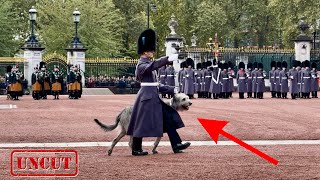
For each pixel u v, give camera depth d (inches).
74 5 2832.2
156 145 681.0
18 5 3107.8
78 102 1584.6
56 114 1192.8
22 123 1015.6
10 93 1718.8
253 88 1822.1
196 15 3410.4
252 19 3302.2
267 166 586.2
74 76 1791.3
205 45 3339.1
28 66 2181.3
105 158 647.8
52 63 2222.0
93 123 1014.4
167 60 669.9
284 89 1811.0
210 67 1825.8
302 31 2315.5
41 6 2866.6
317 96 1889.8
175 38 2241.6
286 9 2810.0
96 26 2837.1
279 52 2304.4
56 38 2805.1
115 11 2918.3
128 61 2310.5
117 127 684.7
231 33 3297.2
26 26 3036.4
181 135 850.1
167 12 3486.7
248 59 2315.5
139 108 668.7
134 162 616.1
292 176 534.3
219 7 3299.7
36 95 1748.3
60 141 797.2
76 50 2234.3
